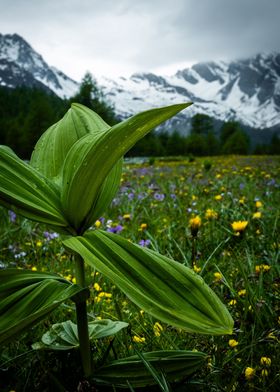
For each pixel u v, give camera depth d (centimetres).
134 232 404
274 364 158
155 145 9069
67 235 134
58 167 150
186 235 360
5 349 179
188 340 188
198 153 9444
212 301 113
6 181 126
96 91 6284
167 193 699
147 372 136
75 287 124
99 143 115
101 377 137
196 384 142
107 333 155
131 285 110
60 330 159
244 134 8869
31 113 7600
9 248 366
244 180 885
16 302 119
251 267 248
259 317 181
